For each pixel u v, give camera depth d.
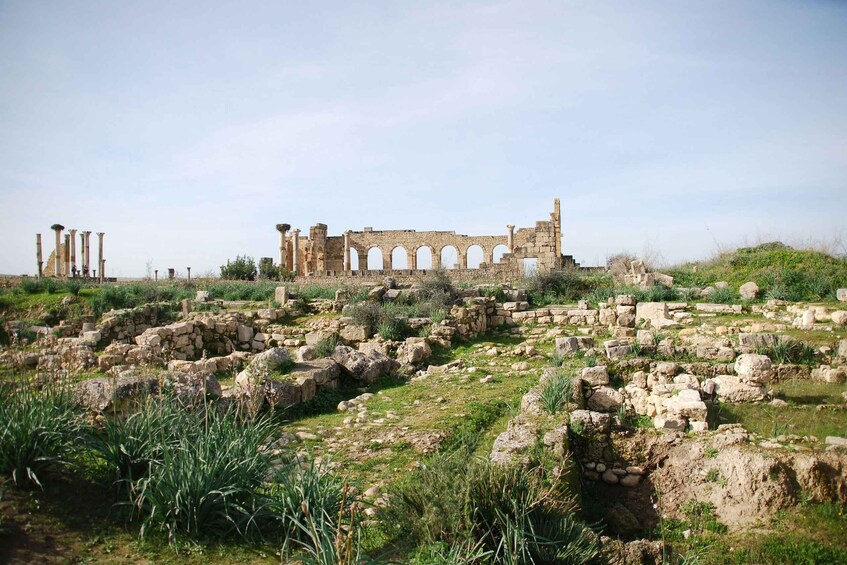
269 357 13.56
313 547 6.07
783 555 7.08
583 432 9.95
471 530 5.83
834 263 27.17
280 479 6.90
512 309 23.94
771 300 22.42
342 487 7.09
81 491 6.46
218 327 20.28
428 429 10.48
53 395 7.23
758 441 9.20
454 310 21.50
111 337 20.61
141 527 6.05
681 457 9.31
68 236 52.47
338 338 20.17
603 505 8.98
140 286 31.08
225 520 6.33
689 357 14.98
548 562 5.99
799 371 13.90
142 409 7.56
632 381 13.25
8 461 6.25
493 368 16.42
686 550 7.43
